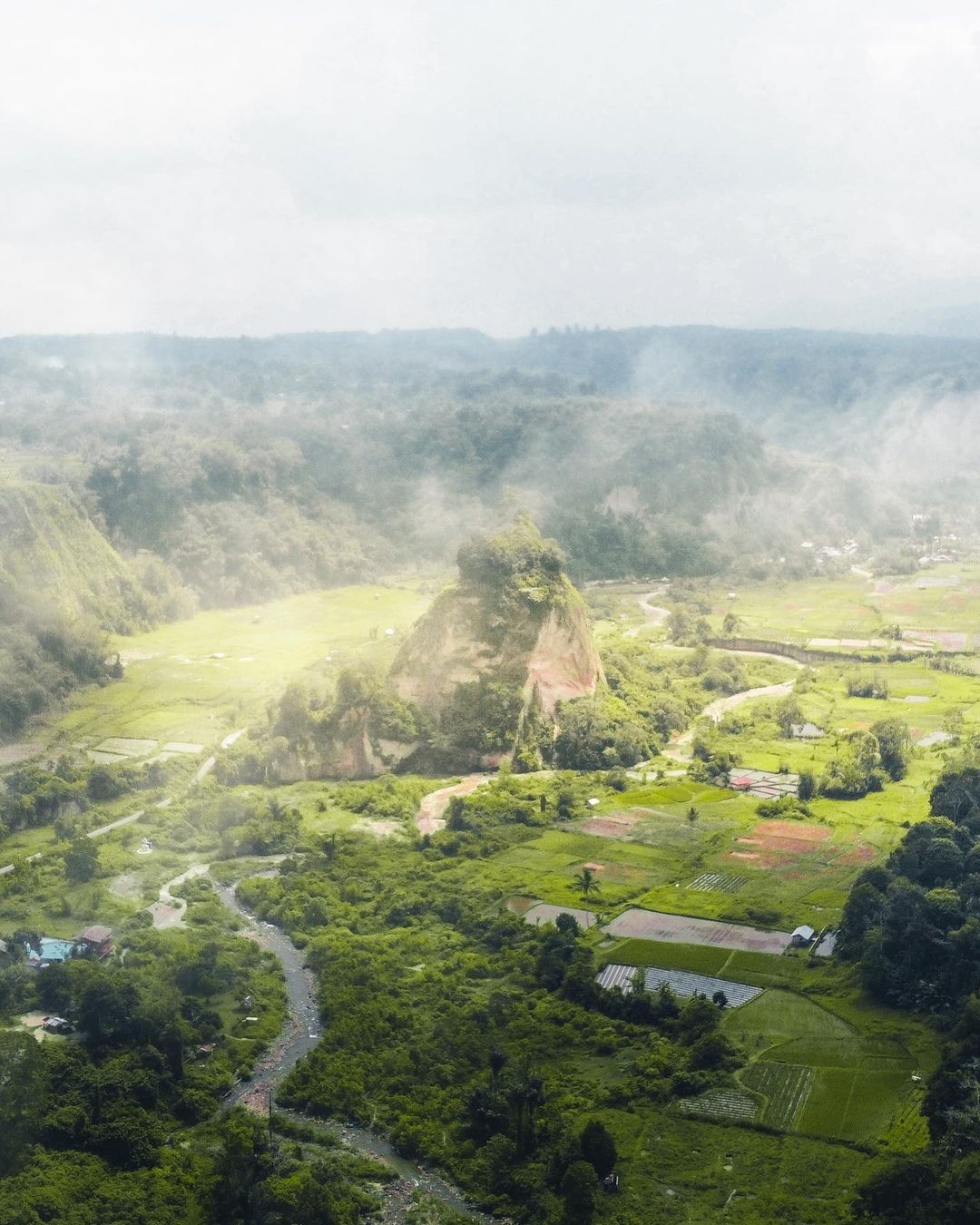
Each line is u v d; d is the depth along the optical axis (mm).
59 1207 111188
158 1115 124312
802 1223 107500
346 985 147500
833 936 157750
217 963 150500
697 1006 137875
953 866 157500
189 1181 115062
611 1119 122375
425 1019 141375
